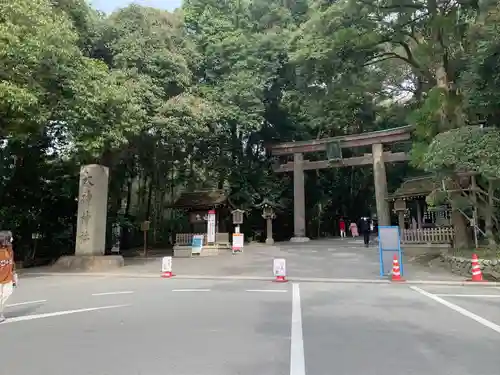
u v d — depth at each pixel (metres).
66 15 17.84
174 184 33.31
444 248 19.38
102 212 20.20
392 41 20.16
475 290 11.60
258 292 11.16
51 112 16.33
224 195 26.72
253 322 7.39
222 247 25.11
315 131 38.19
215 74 27.92
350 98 29.58
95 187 19.97
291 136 35.50
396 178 39.47
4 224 22.83
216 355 5.40
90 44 22.08
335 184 41.28
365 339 6.24
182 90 24.09
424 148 17.27
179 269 17.45
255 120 27.12
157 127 21.98
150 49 22.47
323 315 8.04
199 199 26.88
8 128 15.95
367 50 20.36
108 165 23.56
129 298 10.26
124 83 19.94
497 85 14.25
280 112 33.25
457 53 19.12
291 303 9.40
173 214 33.69
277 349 5.68
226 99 26.23
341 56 20.38
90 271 17.92
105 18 23.09
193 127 22.56
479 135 13.48
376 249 22.55
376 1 18.34
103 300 10.01
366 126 37.19
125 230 29.36
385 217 28.91
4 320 7.68
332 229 43.50
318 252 21.94
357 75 23.00
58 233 25.61
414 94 30.98
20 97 13.06
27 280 15.04
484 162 12.72
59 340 6.20
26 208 23.70
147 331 6.73
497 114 15.80
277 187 33.22
